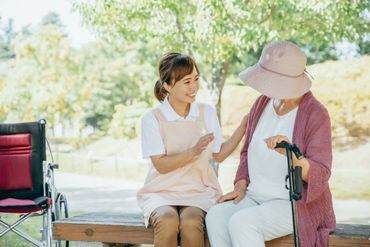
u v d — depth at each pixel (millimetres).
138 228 3516
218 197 3559
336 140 11641
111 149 14258
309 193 3049
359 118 11859
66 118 14844
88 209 8547
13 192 4793
